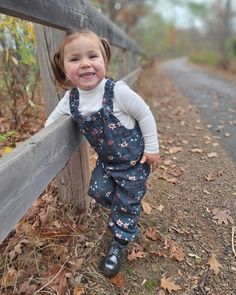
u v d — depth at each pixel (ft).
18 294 5.46
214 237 7.18
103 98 5.48
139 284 6.03
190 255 6.66
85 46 5.36
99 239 6.76
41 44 6.26
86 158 7.15
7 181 3.68
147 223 7.47
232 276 6.24
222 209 8.05
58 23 5.42
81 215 7.16
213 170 9.98
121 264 6.39
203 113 17.19
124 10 48.21
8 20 8.16
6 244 6.24
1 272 5.78
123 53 17.46
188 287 6.00
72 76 5.45
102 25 9.75
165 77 44.57
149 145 5.82
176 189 8.91
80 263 6.10
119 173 5.98
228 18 72.13
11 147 8.31
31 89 10.77
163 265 6.42
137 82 22.06
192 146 12.06
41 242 6.27
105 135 5.65
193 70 61.41
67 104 5.83
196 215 7.86
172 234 7.20
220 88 28.09
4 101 12.07
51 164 4.98
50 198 7.31
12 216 3.84
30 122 10.49
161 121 15.79
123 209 6.11
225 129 13.98
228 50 67.82
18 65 10.60
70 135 5.90
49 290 5.60
